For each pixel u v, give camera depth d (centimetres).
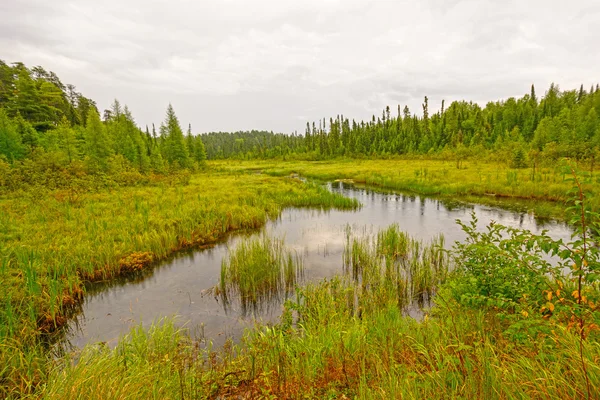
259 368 457
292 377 427
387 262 946
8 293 693
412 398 295
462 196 2427
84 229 1248
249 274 885
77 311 775
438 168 4131
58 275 865
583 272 301
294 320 694
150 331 604
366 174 4075
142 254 1094
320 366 442
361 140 9938
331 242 1315
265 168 6378
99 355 489
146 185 2730
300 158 9594
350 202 2159
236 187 2681
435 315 637
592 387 251
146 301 828
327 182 3850
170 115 5075
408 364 407
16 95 4781
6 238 1098
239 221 1605
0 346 498
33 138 3353
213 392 413
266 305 796
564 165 316
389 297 748
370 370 411
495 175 2991
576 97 9588
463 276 582
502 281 473
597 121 4697
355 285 839
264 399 372
